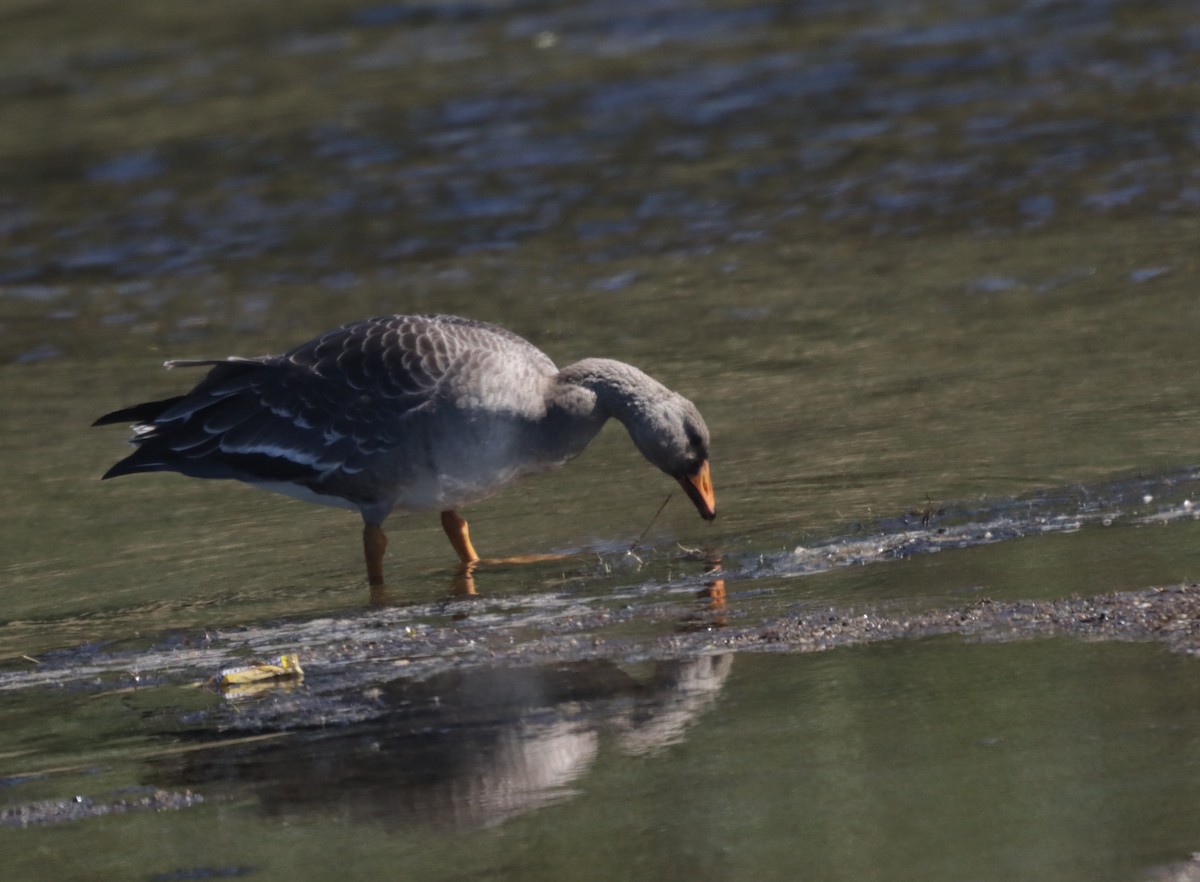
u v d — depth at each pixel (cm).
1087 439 1379
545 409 1220
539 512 1371
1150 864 662
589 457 1521
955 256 2038
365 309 2045
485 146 2661
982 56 2884
